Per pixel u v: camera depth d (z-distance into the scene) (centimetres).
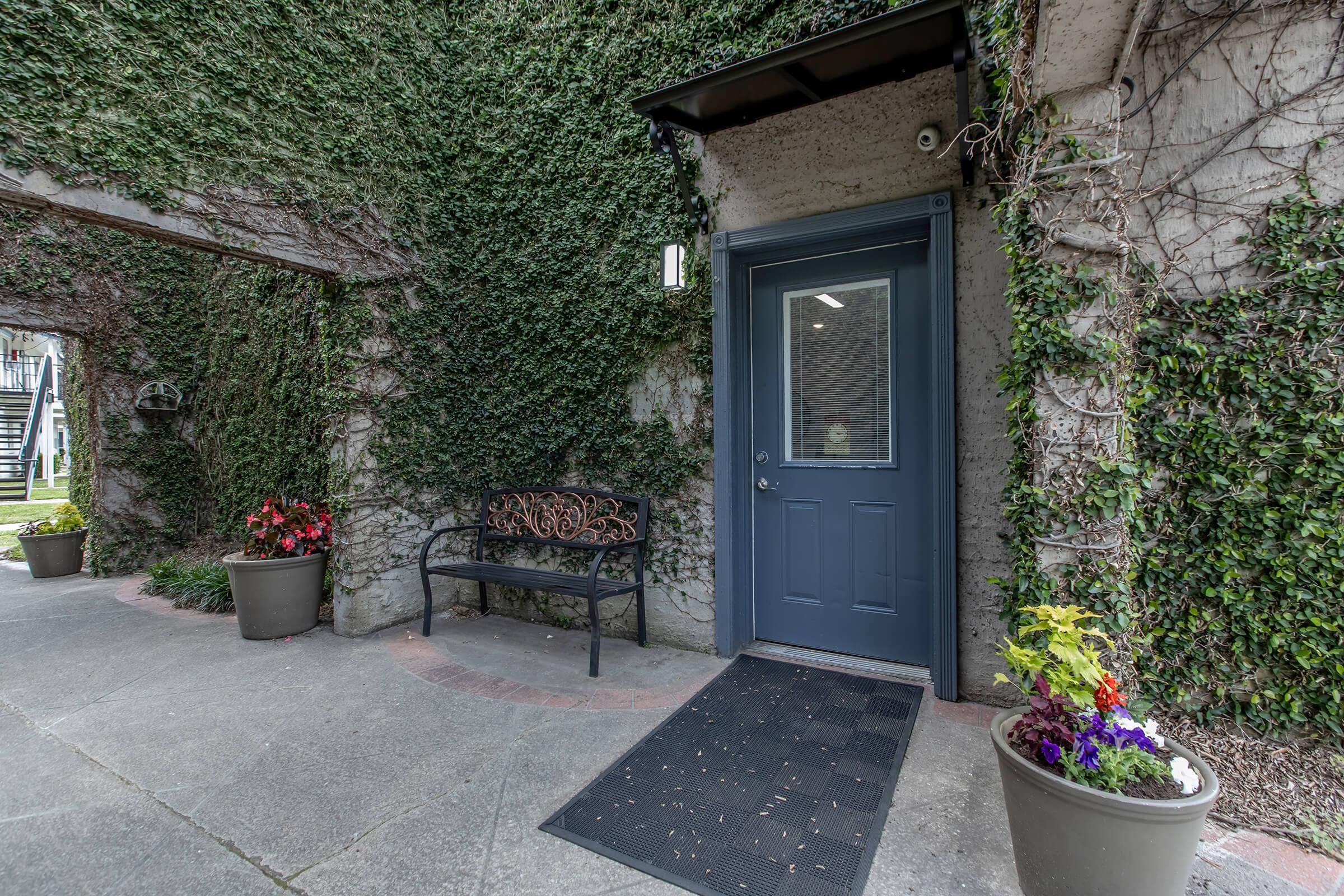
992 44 233
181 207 292
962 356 261
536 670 309
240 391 534
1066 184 193
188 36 295
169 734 248
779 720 250
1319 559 196
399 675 306
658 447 336
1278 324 200
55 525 586
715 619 322
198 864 171
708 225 319
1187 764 144
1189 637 214
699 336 322
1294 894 152
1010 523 253
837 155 285
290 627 371
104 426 555
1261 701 205
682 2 320
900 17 213
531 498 382
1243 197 204
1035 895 148
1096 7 157
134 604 462
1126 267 196
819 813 189
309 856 174
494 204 399
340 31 356
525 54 381
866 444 308
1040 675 158
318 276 359
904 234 285
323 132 347
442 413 408
